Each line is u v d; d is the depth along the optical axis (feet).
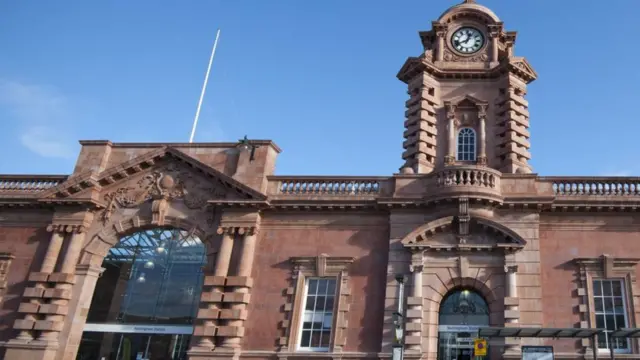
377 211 92.73
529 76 109.91
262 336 87.35
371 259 89.81
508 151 101.76
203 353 85.05
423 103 107.96
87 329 95.35
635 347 77.87
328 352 84.33
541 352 66.13
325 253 91.56
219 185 98.78
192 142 104.17
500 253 84.64
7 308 95.91
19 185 107.65
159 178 102.12
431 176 91.66
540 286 81.92
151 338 93.45
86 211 100.32
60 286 94.84
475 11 115.85
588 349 77.56
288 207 94.68
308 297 90.22
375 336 84.33
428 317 83.10
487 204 86.63
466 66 111.55
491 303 82.58
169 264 97.40
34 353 89.45
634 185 87.20
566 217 86.89
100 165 104.42
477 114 107.76
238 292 89.15
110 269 98.99
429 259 86.48
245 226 94.02
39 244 100.78
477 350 70.64
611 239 84.79
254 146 100.94
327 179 96.68
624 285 82.02
